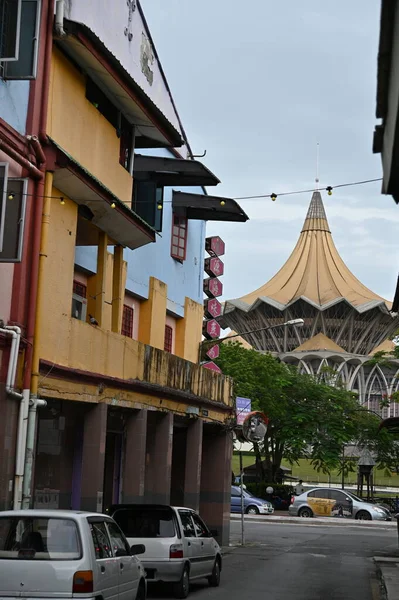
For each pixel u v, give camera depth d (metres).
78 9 17.05
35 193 16.31
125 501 21.53
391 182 4.70
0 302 15.40
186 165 24.55
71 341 18.02
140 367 21.77
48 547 9.79
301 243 131.38
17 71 15.08
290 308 123.25
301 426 55.59
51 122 16.91
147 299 25.98
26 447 15.91
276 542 31.66
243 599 15.90
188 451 26.47
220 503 29.22
